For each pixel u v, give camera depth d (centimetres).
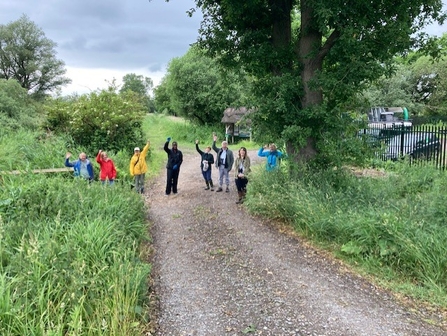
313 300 450
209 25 977
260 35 903
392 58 806
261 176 906
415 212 614
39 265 404
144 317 396
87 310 369
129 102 1870
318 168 854
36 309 349
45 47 5991
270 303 443
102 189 755
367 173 1184
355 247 571
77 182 773
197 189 1181
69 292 372
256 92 900
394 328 387
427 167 1040
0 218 495
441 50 846
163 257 608
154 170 1630
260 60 884
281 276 523
